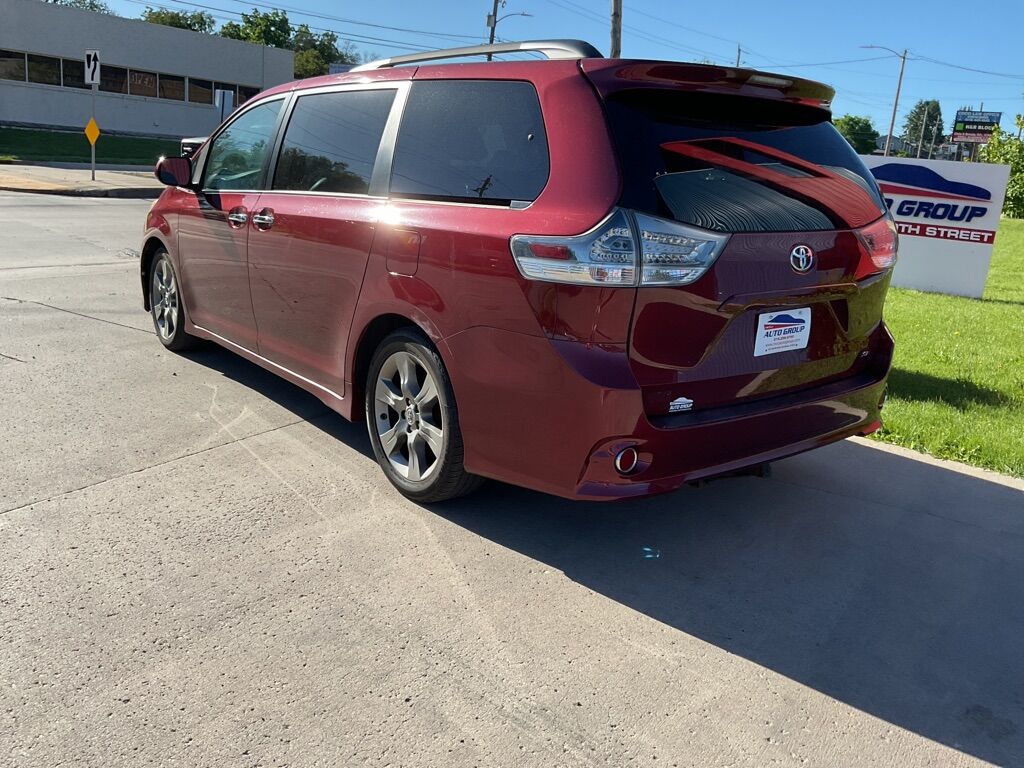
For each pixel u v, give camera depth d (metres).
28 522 3.40
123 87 34.53
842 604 3.16
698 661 2.75
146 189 19.73
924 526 3.86
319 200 4.08
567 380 2.88
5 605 2.83
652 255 2.78
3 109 30.84
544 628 2.88
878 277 3.56
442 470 3.50
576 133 2.96
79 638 2.68
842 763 2.33
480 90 3.40
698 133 3.07
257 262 4.53
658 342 2.88
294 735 2.30
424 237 3.36
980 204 13.12
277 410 4.88
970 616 3.11
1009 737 2.47
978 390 6.18
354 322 3.83
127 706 2.38
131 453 4.15
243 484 3.87
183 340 5.79
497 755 2.27
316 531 3.46
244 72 38.75
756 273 3.02
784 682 2.67
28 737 2.24
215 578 3.07
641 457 2.92
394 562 3.26
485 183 3.24
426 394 3.54
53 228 12.30
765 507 4.01
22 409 4.66
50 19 31.39
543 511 3.79
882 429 5.11
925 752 2.39
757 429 3.20
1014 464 4.62
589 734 2.38
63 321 6.72
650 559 3.42
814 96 3.48
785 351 3.27
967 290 13.45
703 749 2.35
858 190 3.49
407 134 3.69
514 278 2.98
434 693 2.51
